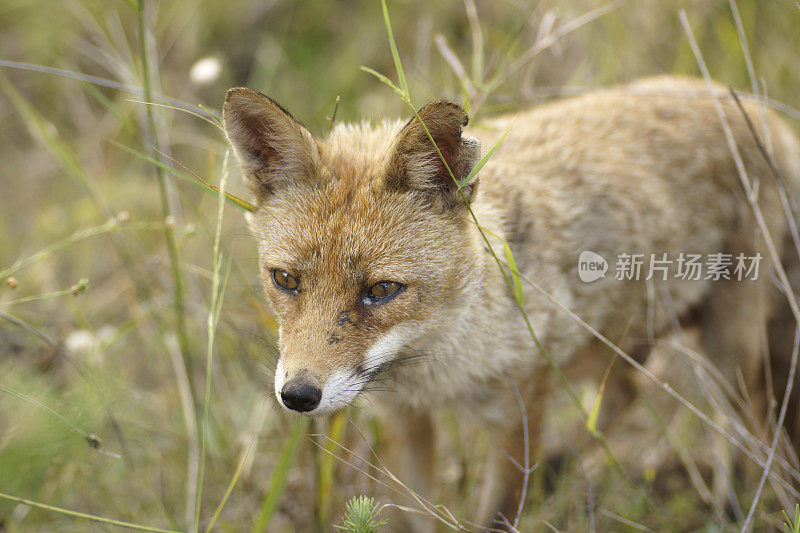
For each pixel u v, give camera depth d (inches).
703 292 328.2
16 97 367.9
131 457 319.9
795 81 395.9
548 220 288.2
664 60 420.5
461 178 243.0
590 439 359.9
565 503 328.5
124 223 346.0
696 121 323.0
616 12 423.2
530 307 276.1
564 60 438.0
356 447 326.0
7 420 282.5
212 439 328.8
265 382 317.7
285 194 255.3
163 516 304.3
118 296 408.5
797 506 222.8
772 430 324.8
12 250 424.8
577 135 314.7
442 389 276.2
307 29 544.7
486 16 491.8
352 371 235.1
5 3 507.8
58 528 293.1
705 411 352.8
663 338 342.0
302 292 244.4
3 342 352.8
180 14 511.2
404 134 234.7
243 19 545.6
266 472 327.0
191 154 478.9
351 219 242.7
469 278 256.2
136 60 429.7
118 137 468.4
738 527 293.6
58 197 465.7
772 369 330.3
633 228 305.0
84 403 291.3
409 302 245.0
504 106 336.8
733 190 319.9
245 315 329.4
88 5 482.6
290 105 496.7
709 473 351.6
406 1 526.0
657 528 321.4
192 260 395.9
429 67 481.7
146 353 385.1
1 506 275.7
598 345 320.2
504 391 279.1
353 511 220.4
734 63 399.2
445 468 351.3
